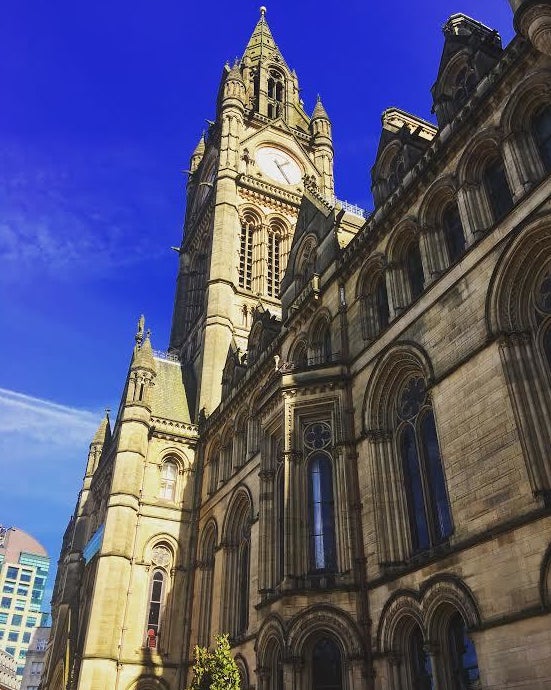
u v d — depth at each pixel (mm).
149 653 48562
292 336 41406
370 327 33438
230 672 32156
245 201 80375
